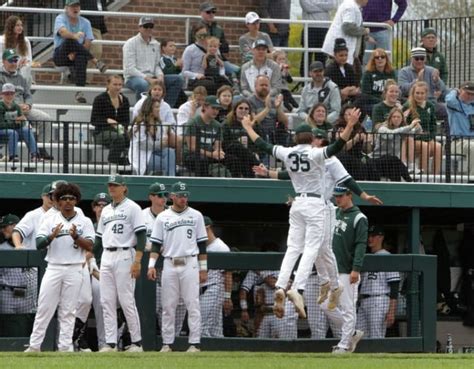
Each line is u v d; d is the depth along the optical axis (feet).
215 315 154.40
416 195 174.60
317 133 144.15
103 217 148.46
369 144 173.99
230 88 178.91
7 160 169.48
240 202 171.83
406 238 192.24
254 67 189.67
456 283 192.65
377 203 143.95
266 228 193.36
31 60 195.31
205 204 176.86
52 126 170.50
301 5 216.33
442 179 176.55
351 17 200.64
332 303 142.61
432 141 175.83
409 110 181.16
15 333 150.92
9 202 175.94
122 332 155.74
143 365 119.85
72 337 146.41
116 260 147.23
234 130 171.94
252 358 130.41
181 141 171.63
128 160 171.32
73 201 143.54
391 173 173.99
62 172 169.89
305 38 209.26
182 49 214.69
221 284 154.81
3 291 151.02
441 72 202.28
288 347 154.30
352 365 123.03
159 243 149.18
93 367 117.91
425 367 121.80
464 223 192.75
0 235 161.27
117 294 148.05
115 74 200.34
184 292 148.87
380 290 158.30
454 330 187.11
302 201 137.80
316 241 137.59
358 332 152.87
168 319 149.89
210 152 171.53
